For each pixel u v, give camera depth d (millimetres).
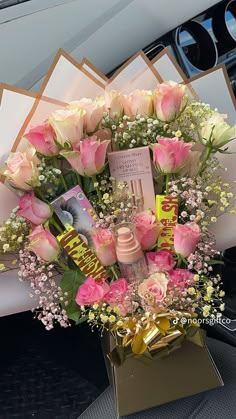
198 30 1565
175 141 864
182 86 918
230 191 1036
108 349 962
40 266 932
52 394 1212
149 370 950
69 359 1284
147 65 1025
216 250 1012
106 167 941
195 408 962
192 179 949
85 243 898
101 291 873
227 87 1078
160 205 904
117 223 932
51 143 889
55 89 989
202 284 944
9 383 1234
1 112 952
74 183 944
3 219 995
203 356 967
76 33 1427
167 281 861
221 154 1021
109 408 987
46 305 956
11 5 1408
